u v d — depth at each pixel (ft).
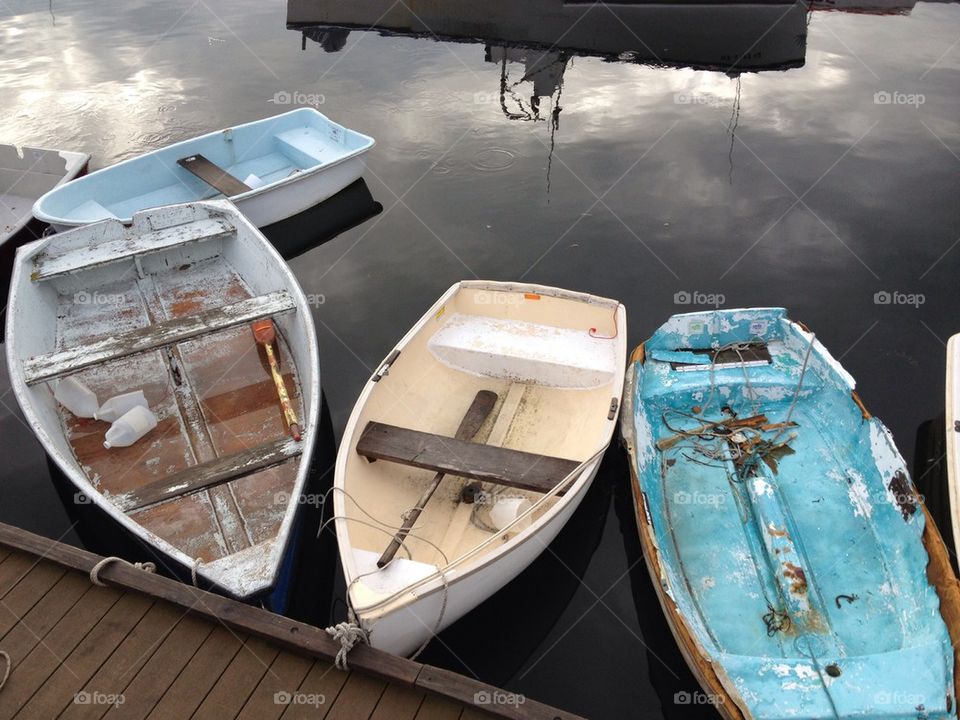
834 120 34.09
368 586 12.26
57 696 11.40
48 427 16.26
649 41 44.78
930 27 44.39
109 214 26.23
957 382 17.33
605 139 33.45
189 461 16.85
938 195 28.25
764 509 15.42
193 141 28.86
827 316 22.86
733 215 27.71
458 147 33.37
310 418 15.81
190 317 18.11
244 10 52.54
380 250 26.89
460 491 16.22
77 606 12.71
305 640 11.86
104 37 47.78
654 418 18.30
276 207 26.96
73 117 37.37
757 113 35.12
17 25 50.06
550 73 40.75
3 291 25.04
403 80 40.68
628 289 24.38
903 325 22.41
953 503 14.99
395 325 23.50
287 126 30.99
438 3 46.98
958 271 24.40
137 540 14.05
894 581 14.08
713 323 19.22
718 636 13.52
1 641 12.17
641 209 28.35
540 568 15.97
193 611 12.44
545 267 25.58
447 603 12.51
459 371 19.33
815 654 13.07
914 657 12.10
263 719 11.05
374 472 15.97
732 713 11.18
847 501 15.87
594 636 14.60
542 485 14.75
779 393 18.30
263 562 12.81
